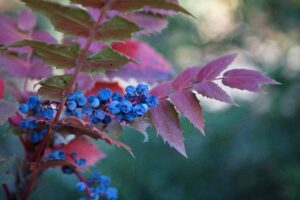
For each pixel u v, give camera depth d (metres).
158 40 2.03
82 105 0.49
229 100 0.50
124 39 0.45
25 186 0.57
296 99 1.67
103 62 0.46
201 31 1.96
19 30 0.63
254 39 1.85
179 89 0.51
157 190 1.75
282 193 1.61
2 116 0.49
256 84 0.50
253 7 1.81
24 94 0.61
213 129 1.84
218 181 1.78
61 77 0.47
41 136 0.55
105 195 0.56
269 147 1.71
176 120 0.51
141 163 1.80
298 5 1.76
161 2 0.43
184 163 1.81
